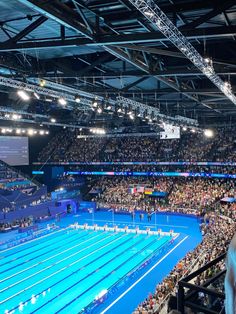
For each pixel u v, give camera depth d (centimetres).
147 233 3812
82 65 1839
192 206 4694
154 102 2789
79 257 3019
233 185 4844
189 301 309
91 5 970
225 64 1341
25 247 3381
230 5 880
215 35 908
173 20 986
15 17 1136
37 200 4825
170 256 2969
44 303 2098
